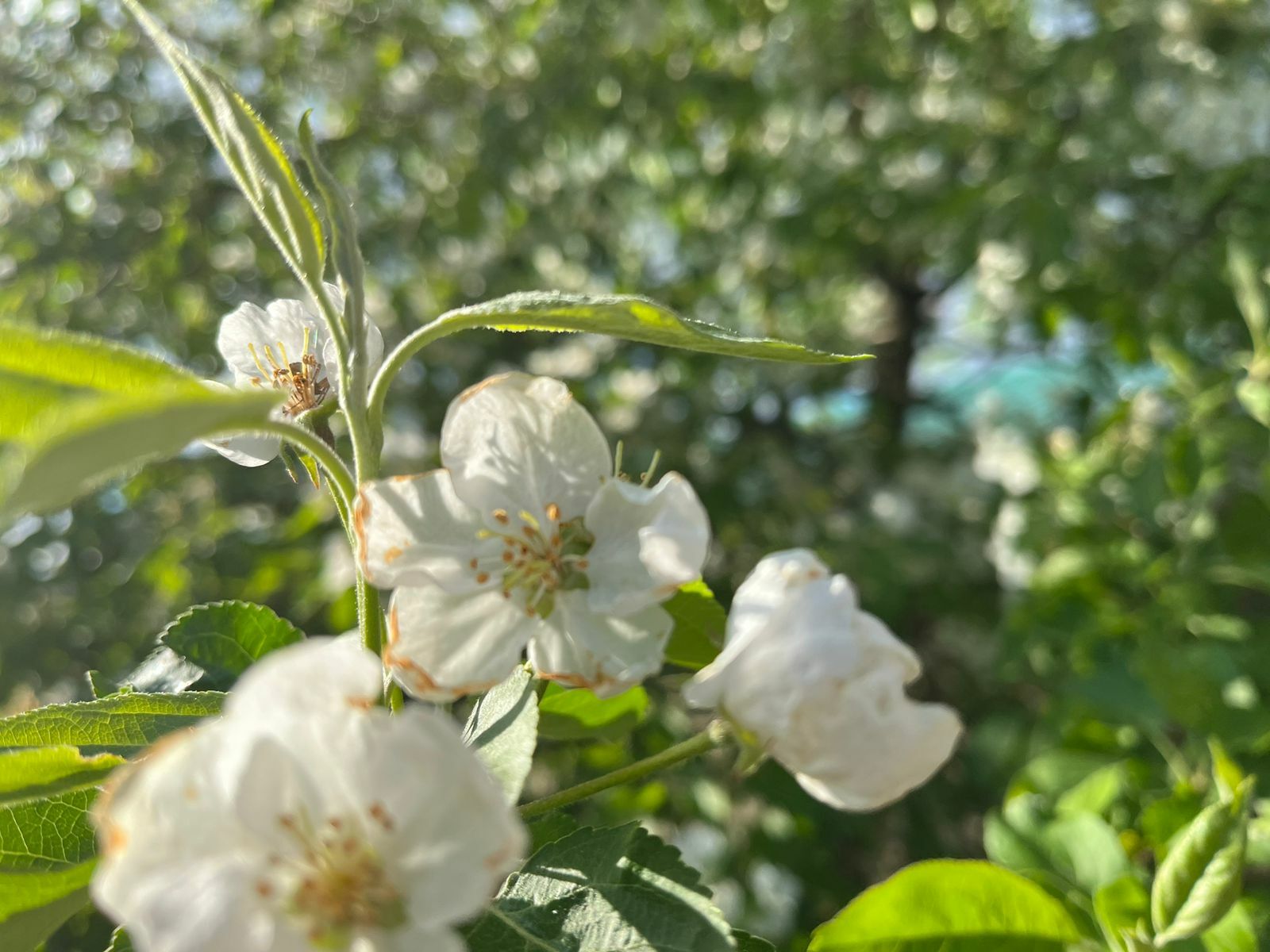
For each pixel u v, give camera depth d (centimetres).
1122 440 422
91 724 138
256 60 616
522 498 130
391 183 653
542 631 126
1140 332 490
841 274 659
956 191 531
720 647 148
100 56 586
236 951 84
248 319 168
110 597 543
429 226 610
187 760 90
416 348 126
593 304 120
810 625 111
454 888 90
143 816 88
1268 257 412
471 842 91
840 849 488
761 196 644
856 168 608
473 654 123
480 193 614
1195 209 509
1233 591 352
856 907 133
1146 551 362
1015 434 653
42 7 585
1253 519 333
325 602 489
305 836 91
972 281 645
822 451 625
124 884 87
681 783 452
